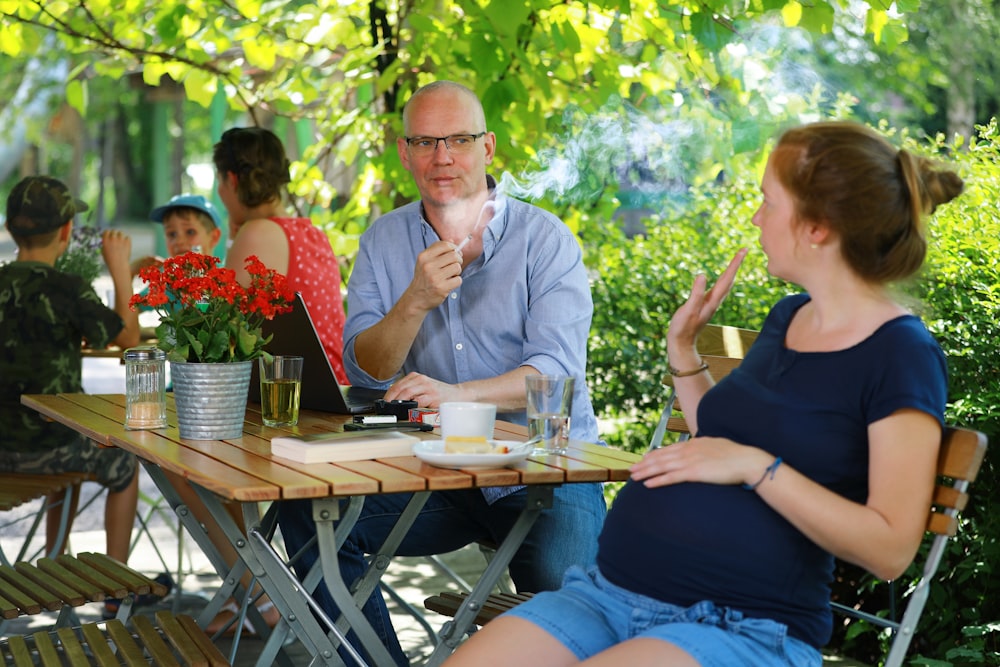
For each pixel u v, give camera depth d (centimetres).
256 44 495
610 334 481
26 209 410
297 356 290
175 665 236
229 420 259
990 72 1131
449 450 229
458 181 323
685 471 205
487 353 329
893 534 189
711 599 202
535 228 329
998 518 336
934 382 195
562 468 226
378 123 507
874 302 206
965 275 349
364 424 265
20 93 1599
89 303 404
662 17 425
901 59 1088
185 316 256
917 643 365
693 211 493
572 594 215
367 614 274
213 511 238
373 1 479
